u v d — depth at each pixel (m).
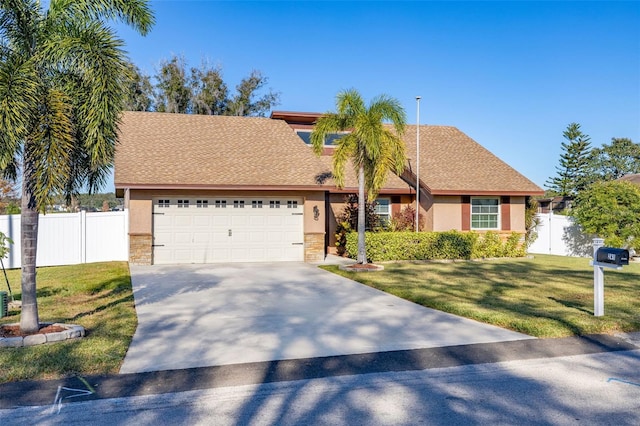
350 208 17.67
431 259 16.52
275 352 5.70
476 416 3.92
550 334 6.46
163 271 12.83
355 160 13.97
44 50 5.85
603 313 7.50
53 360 5.13
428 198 18.33
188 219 14.59
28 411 3.96
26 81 5.43
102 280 11.09
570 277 12.45
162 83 34.12
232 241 15.00
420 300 8.94
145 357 5.44
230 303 8.69
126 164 14.42
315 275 12.45
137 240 13.95
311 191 15.55
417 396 4.36
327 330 6.78
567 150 49.28
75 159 6.52
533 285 10.98
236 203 15.04
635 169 52.56
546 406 4.12
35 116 5.63
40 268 13.53
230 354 5.60
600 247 7.48
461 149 21.50
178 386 4.55
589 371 5.05
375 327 6.96
